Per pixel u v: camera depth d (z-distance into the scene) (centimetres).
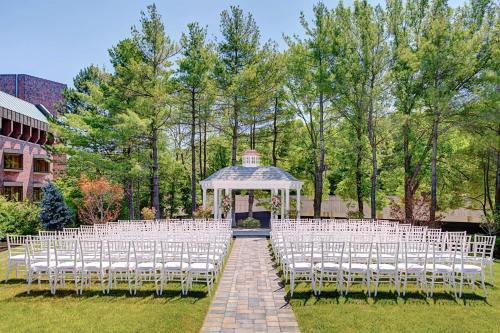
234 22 2730
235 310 736
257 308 748
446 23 1980
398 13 2208
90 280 891
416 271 851
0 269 1119
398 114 2088
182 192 3183
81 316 696
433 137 2045
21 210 2084
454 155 2205
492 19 2006
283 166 3117
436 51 1917
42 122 3127
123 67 2338
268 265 1186
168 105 2519
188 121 2756
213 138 3459
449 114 1870
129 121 2203
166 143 2925
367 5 2209
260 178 2202
